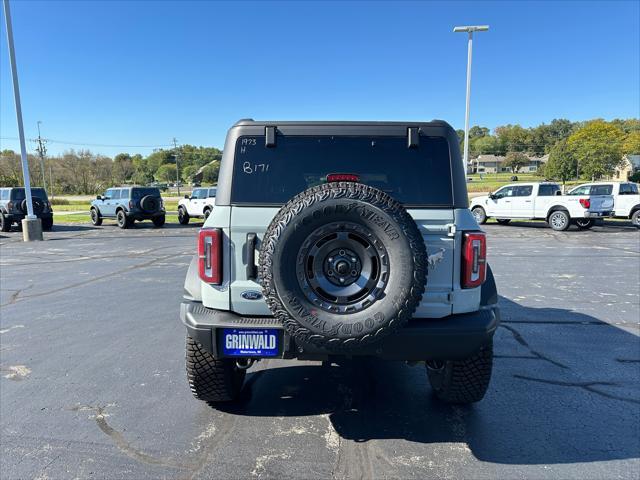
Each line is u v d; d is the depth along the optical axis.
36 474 2.56
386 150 2.95
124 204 19.77
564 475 2.56
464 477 2.54
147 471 2.59
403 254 2.42
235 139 2.96
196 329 2.73
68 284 7.96
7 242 14.83
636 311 6.09
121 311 6.12
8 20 14.26
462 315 2.78
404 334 2.62
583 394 3.61
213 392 3.26
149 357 4.43
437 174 2.90
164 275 8.82
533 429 3.08
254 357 2.71
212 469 2.62
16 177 64.50
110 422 3.17
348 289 2.49
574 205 17.27
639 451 2.81
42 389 3.70
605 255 11.34
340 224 2.46
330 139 2.96
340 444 2.89
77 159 75.12
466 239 2.72
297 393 3.66
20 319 5.74
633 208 17.89
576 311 6.09
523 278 8.43
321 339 2.45
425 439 2.95
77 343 4.83
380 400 3.54
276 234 2.47
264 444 2.89
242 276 2.79
